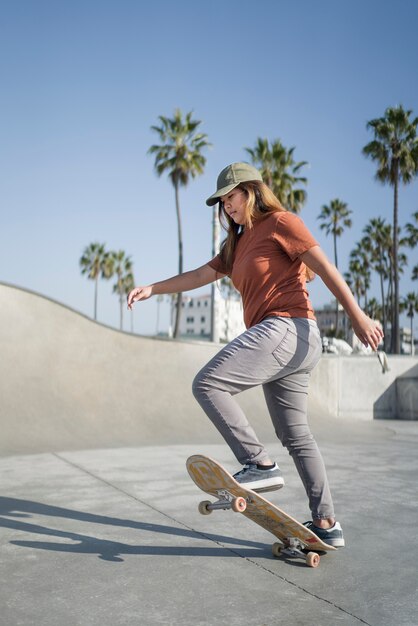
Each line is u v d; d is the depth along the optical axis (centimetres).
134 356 878
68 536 267
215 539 266
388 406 1493
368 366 1480
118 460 517
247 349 229
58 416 704
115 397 793
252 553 246
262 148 3019
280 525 231
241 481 227
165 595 197
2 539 259
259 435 777
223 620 177
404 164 2922
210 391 229
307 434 245
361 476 459
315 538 230
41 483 400
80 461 507
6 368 736
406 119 2925
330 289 229
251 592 201
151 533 275
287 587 207
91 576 214
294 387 241
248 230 250
